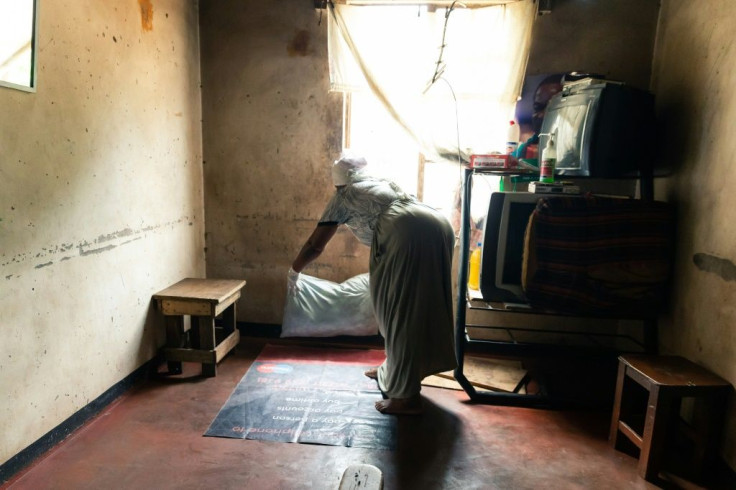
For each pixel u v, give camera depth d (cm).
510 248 229
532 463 197
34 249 182
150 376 264
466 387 246
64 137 195
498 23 268
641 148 235
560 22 273
